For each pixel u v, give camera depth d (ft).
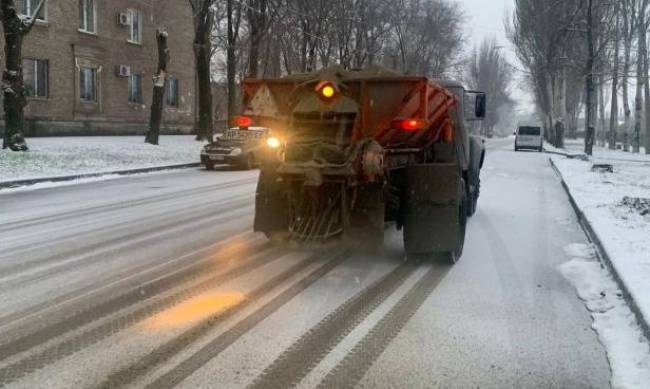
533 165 91.04
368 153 23.77
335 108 25.04
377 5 144.36
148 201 44.80
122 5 110.42
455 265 25.36
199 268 24.12
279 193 27.17
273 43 127.44
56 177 57.06
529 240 31.12
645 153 133.69
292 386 13.70
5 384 13.65
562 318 18.53
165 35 91.91
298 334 16.88
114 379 13.94
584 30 123.44
